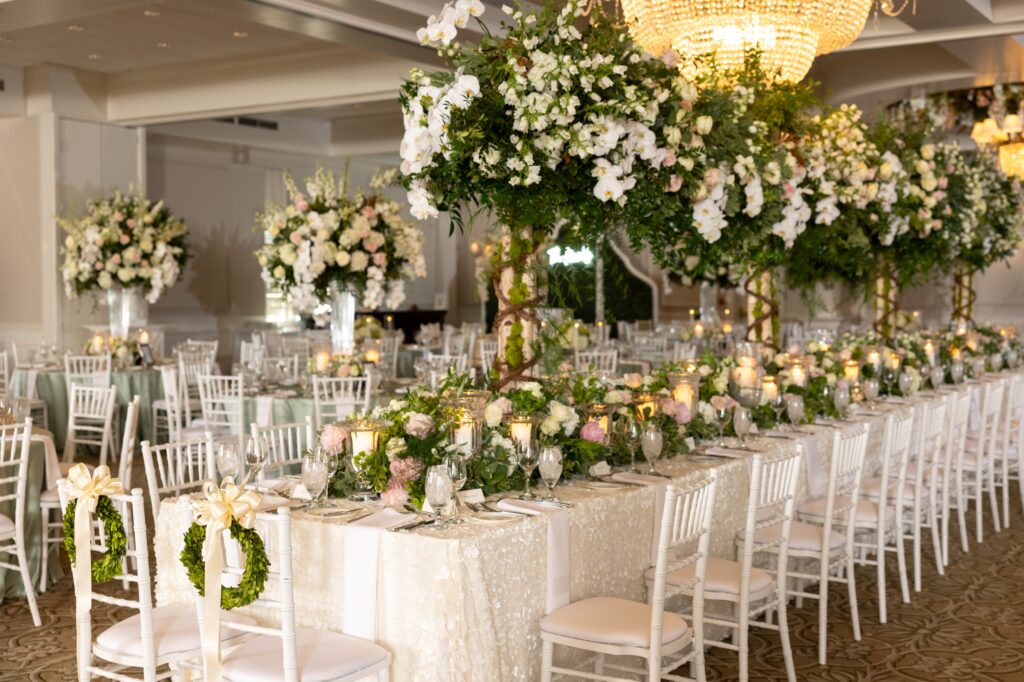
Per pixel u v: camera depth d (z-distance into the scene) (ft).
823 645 15.75
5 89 40.16
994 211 32.32
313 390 25.52
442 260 61.05
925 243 26.07
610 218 14.99
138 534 10.79
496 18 26.96
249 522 10.10
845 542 16.78
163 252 36.52
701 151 15.25
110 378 31.94
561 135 13.44
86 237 35.96
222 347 50.34
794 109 19.48
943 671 15.51
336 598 11.53
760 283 23.86
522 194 13.97
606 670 13.17
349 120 52.13
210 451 14.70
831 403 20.94
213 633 10.10
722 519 15.56
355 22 26.43
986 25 28.35
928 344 27.48
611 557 13.04
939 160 25.54
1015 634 17.19
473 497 12.59
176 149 47.67
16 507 16.98
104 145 41.96
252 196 51.42
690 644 15.38
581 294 16.28
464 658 10.80
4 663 15.31
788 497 14.55
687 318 59.11
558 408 14.14
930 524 20.65
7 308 42.11
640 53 14.30
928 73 36.32
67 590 18.85
